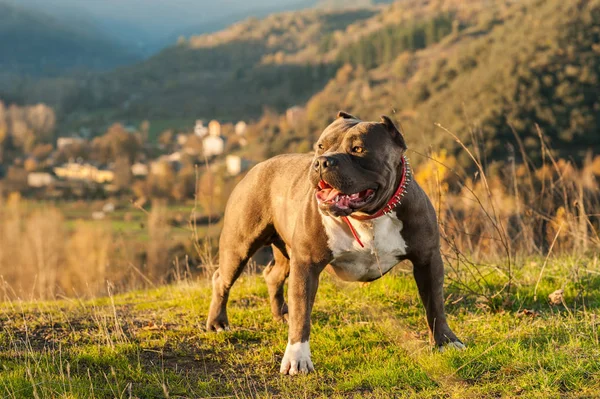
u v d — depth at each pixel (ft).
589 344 15.38
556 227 26.89
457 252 21.44
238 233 18.31
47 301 25.48
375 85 418.10
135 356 16.99
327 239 15.37
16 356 16.30
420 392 13.76
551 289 20.97
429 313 16.35
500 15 488.02
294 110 347.77
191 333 19.07
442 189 24.99
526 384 13.55
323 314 20.31
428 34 486.79
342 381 14.92
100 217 171.22
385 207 15.01
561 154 161.58
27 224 104.83
